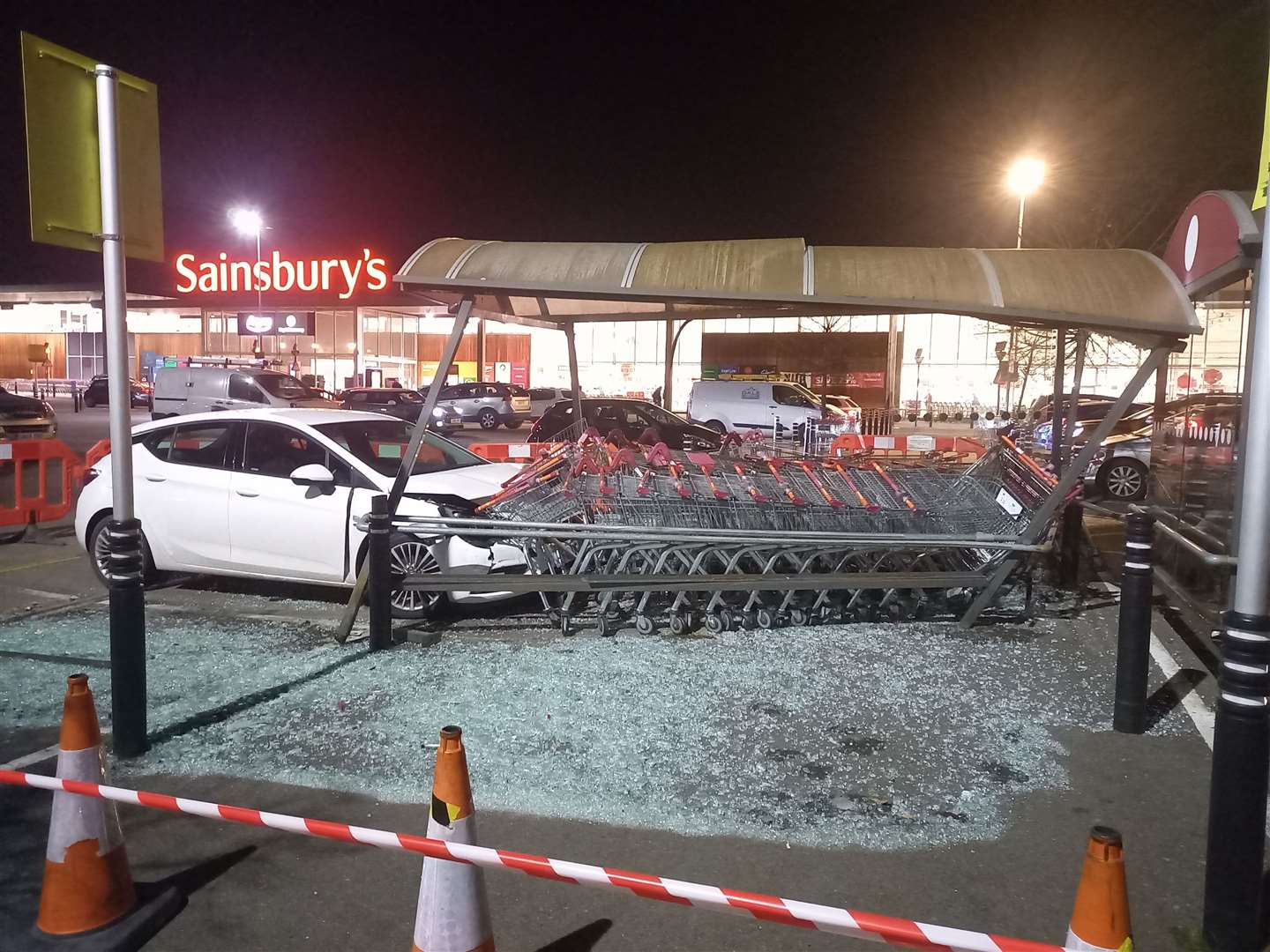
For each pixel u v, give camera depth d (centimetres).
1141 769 447
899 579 640
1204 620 669
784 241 584
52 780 287
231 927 318
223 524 736
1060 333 850
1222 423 632
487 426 3133
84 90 407
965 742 474
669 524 666
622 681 557
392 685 549
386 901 334
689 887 213
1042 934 315
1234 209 496
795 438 2061
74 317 5766
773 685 552
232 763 445
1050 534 744
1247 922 299
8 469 1582
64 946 299
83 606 751
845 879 349
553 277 578
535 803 405
